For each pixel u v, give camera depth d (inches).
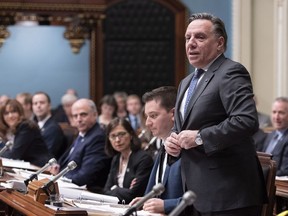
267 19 570.9
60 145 368.8
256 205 160.2
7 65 597.9
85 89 605.9
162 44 620.7
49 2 530.6
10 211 215.3
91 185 289.9
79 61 603.2
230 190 158.2
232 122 153.3
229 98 156.6
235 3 575.2
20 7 530.6
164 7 620.1
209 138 154.6
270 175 189.2
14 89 599.5
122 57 615.5
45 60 601.6
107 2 614.5
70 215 156.9
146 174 241.4
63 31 599.5
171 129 187.0
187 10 617.6
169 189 180.9
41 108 375.9
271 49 569.6
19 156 314.3
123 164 251.0
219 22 164.6
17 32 597.6
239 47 573.0
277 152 292.5
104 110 431.5
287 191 226.1
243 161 159.8
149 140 297.4
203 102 161.2
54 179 175.8
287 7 537.3
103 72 609.6
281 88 547.2
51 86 603.2
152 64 620.7
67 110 470.6
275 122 312.8
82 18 537.0
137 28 619.2
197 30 163.6
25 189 195.6
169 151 160.4
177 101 173.2
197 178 160.6
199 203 159.8
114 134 247.3
